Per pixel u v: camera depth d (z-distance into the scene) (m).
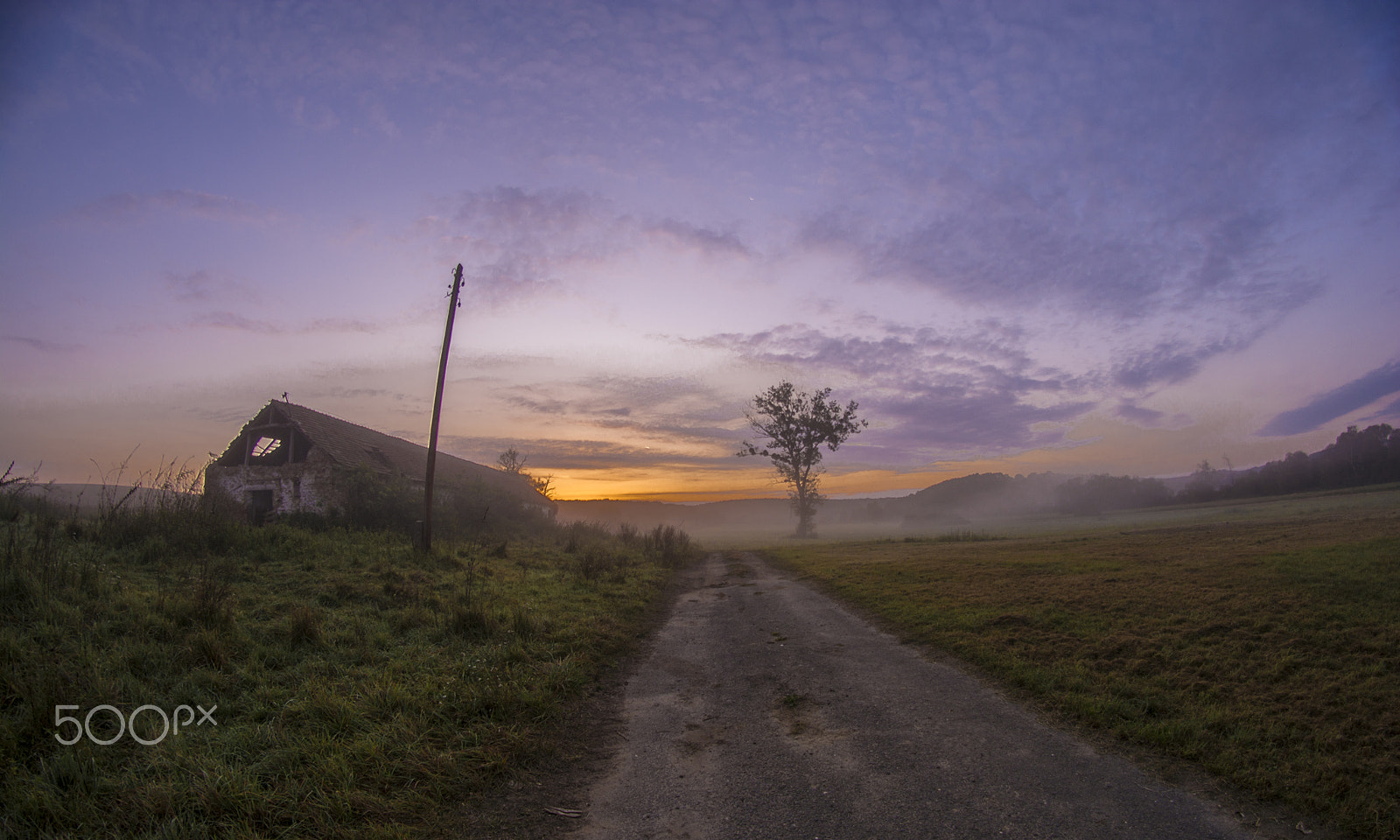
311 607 9.15
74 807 4.01
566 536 31.56
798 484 57.38
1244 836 3.97
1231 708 5.86
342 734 5.44
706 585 17.98
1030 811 4.38
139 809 4.04
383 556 15.52
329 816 4.16
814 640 10.13
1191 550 16.22
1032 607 10.56
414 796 4.56
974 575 14.97
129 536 12.53
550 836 4.22
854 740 5.87
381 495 22.77
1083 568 14.45
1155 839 3.96
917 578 15.41
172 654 6.78
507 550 20.86
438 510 24.33
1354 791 4.28
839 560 22.75
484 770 5.09
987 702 6.74
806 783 4.99
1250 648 7.37
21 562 8.31
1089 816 4.29
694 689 7.79
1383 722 5.19
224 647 7.11
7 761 4.37
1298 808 4.23
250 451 26.27
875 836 4.13
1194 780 4.74
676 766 5.42
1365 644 6.86
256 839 3.88
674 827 4.35
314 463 24.45
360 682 6.69
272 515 23.39
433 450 17.23
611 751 5.82
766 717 6.68
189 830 3.90
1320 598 8.90
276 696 6.15
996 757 5.32
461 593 11.60
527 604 11.61
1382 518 19.20
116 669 6.12
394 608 10.35
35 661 5.84
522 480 49.34
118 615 7.63
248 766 4.77
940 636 9.46
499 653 8.02
